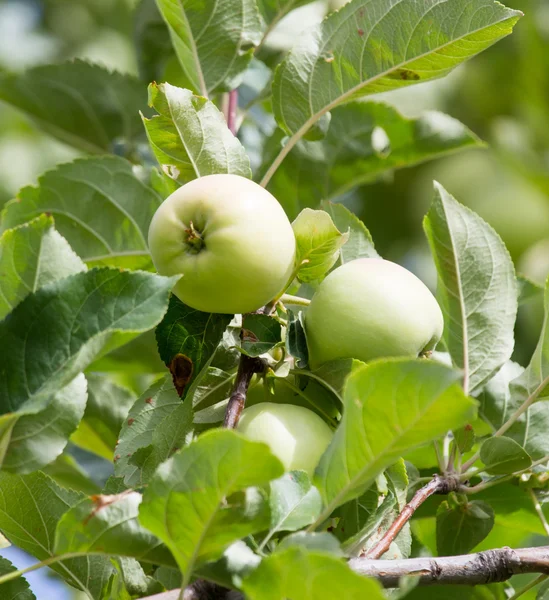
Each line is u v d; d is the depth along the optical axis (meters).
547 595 1.43
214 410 1.42
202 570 1.33
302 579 1.29
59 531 1.33
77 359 1.32
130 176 1.55
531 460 1.45
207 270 1.38
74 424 1.35
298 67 1.48
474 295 1.49
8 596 1.40
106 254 1.56
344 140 1.62
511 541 1.57
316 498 1.36
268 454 1.30
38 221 1.35
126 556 1.34
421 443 1.32
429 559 1.37
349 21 1.47
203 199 1.39
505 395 1.50
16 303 1.35
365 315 1.40
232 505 1.32
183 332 1.41
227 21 1.50
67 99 1.66
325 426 1.40
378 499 1.39
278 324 1.41
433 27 1.45
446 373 1.30
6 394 1.33
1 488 1.39
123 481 1.41
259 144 1.65
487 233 1.49
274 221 1.39
